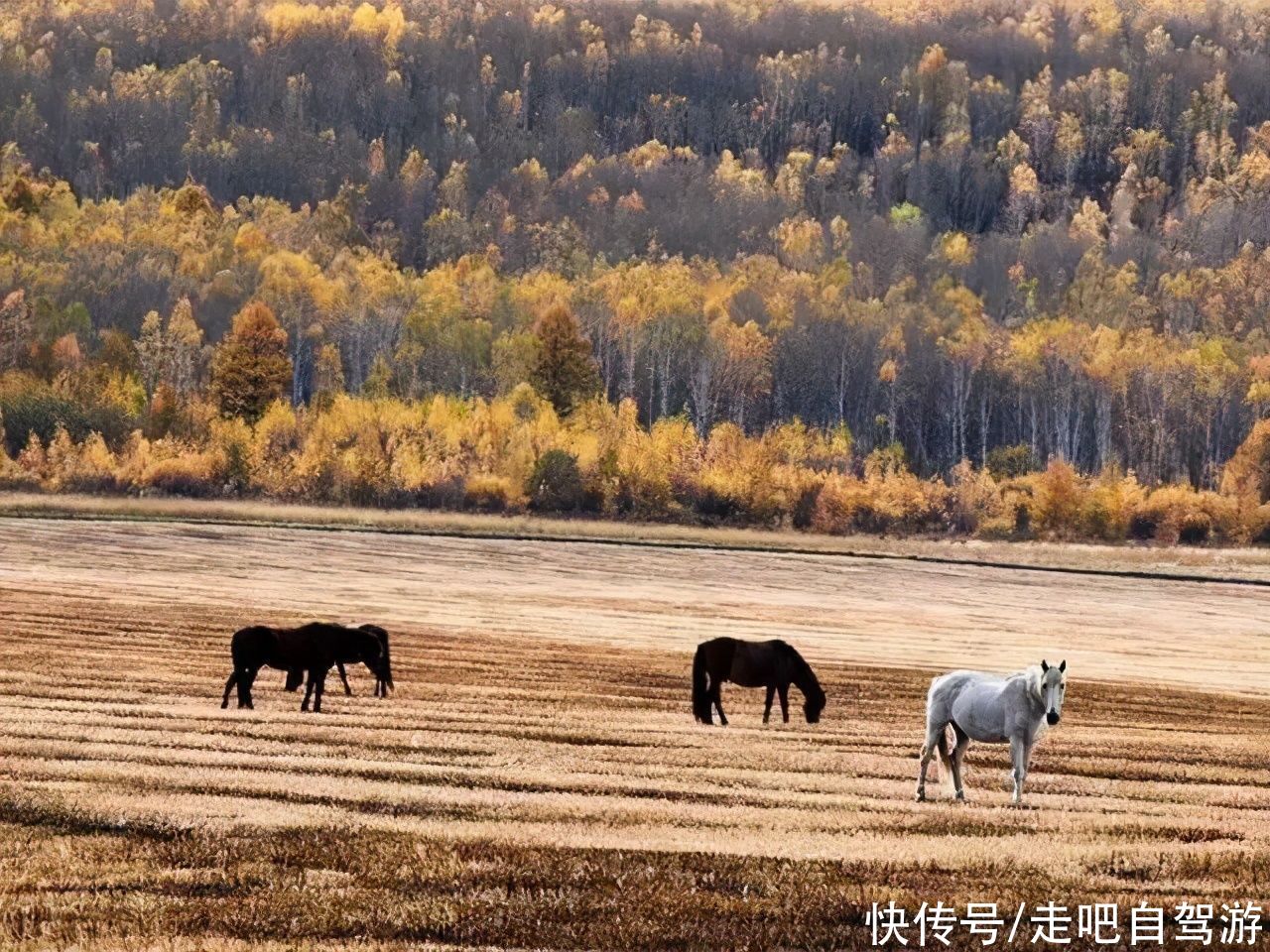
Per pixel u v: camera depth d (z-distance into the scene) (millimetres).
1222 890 15414
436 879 14633
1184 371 137250
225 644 39438
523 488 102562
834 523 103812
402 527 89062
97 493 97125
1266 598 73938
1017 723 19484
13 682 29234
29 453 101562
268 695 29828
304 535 78812
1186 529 105875
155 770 19625
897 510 105625
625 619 54625
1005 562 83688
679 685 35688
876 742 26391
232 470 102062
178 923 13086
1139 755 26312
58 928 12844
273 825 16469
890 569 78562
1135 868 16188
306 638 27484
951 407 135875
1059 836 17906
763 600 65562
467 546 78312
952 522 105625
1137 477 126000
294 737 23453
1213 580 79562
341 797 18344
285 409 115125
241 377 120375
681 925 13539
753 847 16438
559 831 16812
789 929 13562
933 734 20141
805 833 17359
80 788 18109
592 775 20953
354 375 135875
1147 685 41906
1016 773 19484
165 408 112500
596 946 13039
